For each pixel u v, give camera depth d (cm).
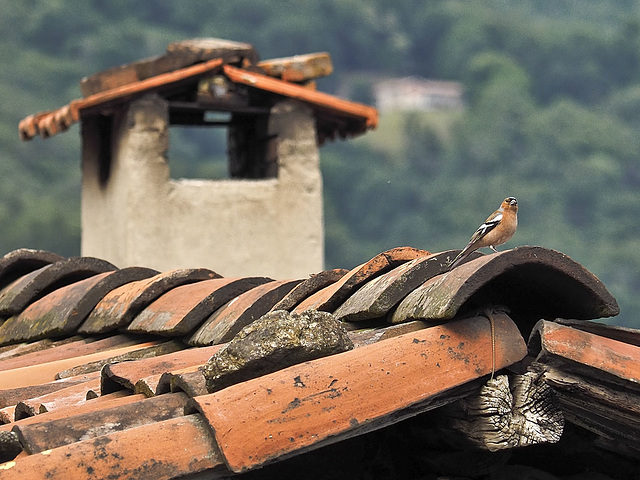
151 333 2058
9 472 1212
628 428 1509
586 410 1489
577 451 1702
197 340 1962
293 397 1342
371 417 1356
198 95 4038
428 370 1412
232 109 4103
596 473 1733
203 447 1298
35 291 2477
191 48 4003
